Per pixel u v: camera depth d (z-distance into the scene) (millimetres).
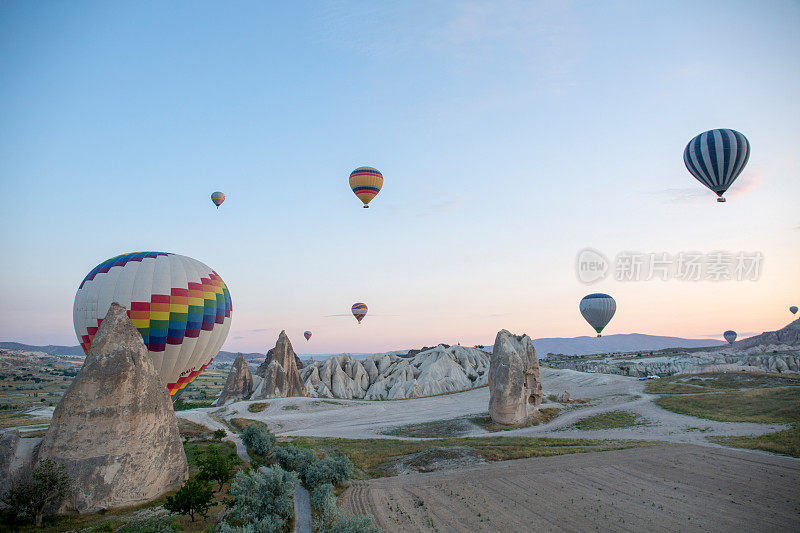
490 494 30719
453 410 74500
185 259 43562
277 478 26672
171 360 40500
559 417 62281
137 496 28781
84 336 39281
